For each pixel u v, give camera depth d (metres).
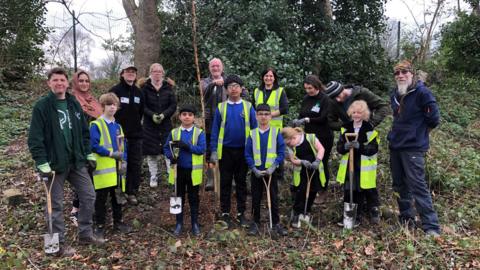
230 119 5.12
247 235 4.93
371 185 5.03
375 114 5.23
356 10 12.32
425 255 4.25
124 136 5.64
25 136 8.72
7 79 11.99
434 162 6.63
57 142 4.23
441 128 9.13
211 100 5.89
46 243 4.16
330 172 6.58
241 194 5.22
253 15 9.91
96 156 4.86
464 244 4.35
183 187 5.07
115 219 5.14
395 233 4.70
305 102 5.76
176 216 5.07
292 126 5.71
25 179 6.62
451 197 5.92
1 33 11.95
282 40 10.12
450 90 11.62
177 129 5.08
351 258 4.29
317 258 4.22
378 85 11.31
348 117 5.39
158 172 6.86
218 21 9.84
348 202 5.16
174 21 9.81
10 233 5.06
